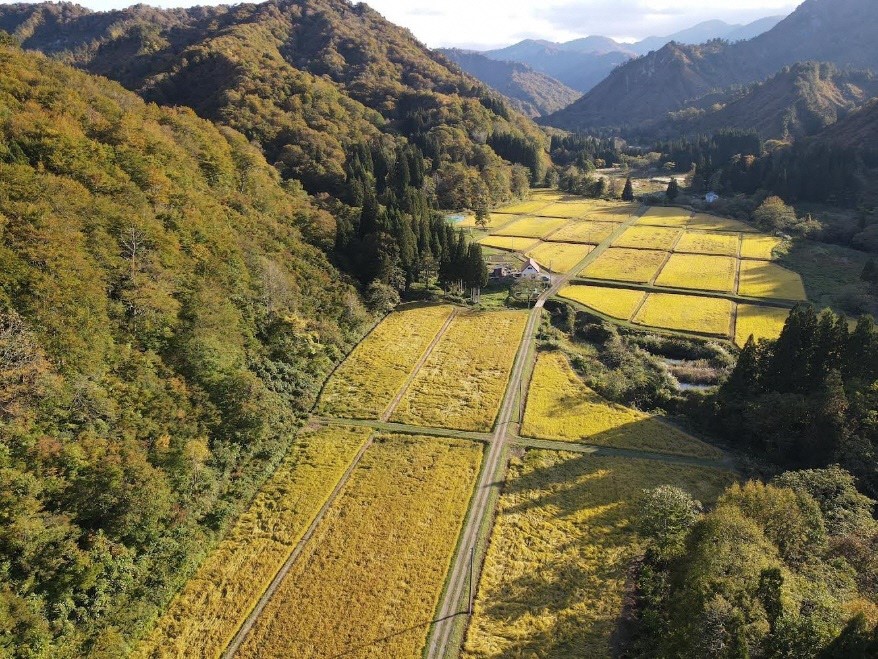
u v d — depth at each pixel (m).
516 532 47.34
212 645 37.38
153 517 40.00
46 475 36.75
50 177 54.25
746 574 33.66
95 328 46.25
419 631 38.69
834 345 60.28
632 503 50.59
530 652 37.28
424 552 45.12
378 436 59.75
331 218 102.25
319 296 80.75
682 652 31.84
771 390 62.50
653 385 70.12
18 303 42.22
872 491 49.72
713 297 99.38
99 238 52.50
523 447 58.81
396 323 87.94
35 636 31.56
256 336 65.75
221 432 50.94
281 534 46.47
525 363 76.31
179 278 58.34
